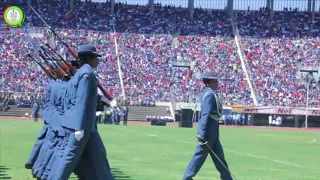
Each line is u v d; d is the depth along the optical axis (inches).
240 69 2940.5
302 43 3159.5
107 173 427.5
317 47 3127.5
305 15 3432.6
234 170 785.6
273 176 727.7
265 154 1065.5
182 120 2150.6
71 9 3216.0
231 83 2829.7
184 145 1191.6
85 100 395.9
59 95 470.3
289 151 1165.7
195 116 2561.5
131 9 3339.1
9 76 2628.0
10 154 901.2
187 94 2714.1
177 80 2810.0
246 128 2356.1
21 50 2760.8
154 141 1293.1
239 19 3363.7
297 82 2878.9
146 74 2819.9
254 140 1499.8
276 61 3002.0
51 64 628.4
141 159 888.3
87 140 408.8
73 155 398.0
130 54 2945.4
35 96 2504.9
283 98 2775.6
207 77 543.5
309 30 3287.4
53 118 466.0
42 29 2881.4
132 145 1166.3
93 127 406.9
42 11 3125.0
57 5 3218.5
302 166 864.3
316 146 1334.9
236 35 3196.4
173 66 2947.8
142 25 3211.1
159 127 2063.2
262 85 2834.6
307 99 2694.4
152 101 2662.4
